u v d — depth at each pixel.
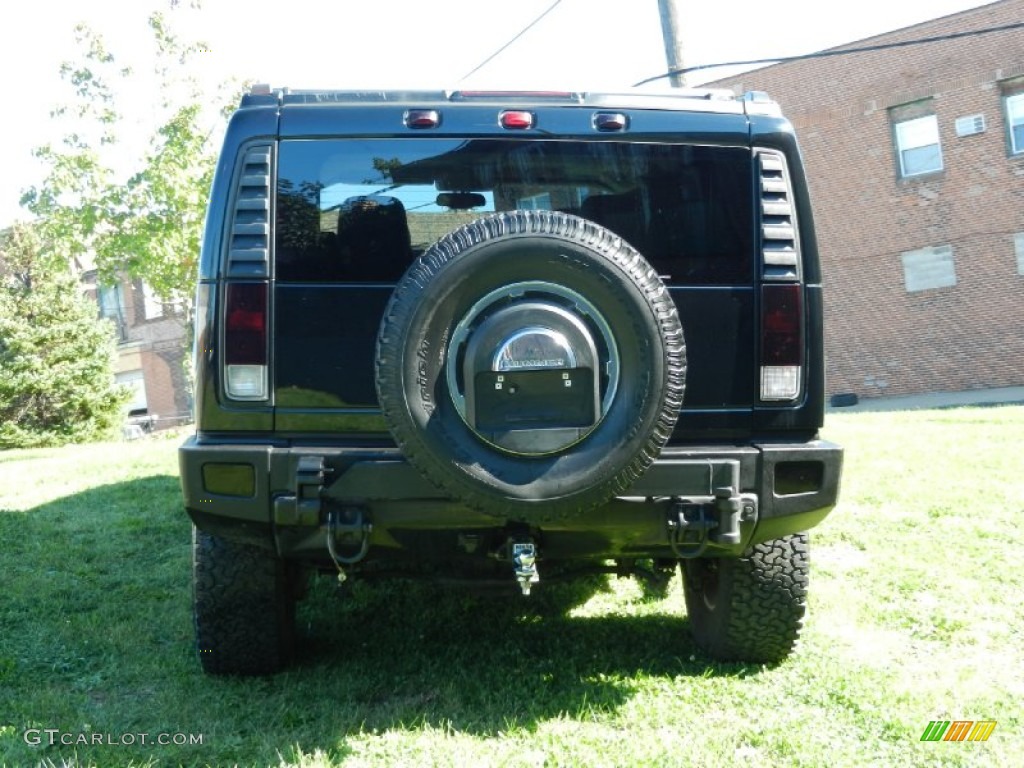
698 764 3.10
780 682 3.79
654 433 3.05
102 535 6.51
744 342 3.49
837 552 5.64
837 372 24.45
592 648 4.26
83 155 17.09
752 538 3.50
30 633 4.51
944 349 23.03
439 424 3.00
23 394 21.02
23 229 21.27
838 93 23.83
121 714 3.54
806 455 3.39
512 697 3.68
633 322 3.02
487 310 3.06
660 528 3.34
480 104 3.49
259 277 3.33
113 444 15.66
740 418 3.48
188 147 17.33
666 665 4.03
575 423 3.04
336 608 4.87
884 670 3.88
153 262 17.42
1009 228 22.09
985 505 6.51
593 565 4.10
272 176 3.39
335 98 3.47
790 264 3.50
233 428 3.35
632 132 3.50
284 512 3.21
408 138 3.44
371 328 3.37
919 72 22.78
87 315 21.53
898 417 12.93
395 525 3.26
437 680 3.89
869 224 23.77
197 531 3.64
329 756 3.18
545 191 3.49
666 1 11.72
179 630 4.53
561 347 3.02
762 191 3.50
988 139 22.09
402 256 3.40
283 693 3.71
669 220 3.51
